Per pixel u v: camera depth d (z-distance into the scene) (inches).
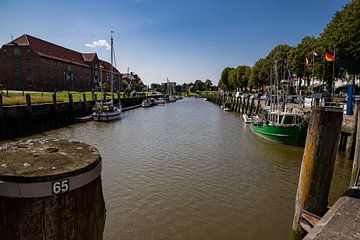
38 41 3006.9
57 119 1284.4
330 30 1252.5
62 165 72.0
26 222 65.2
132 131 1192.8
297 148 861.2
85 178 71.4
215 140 989.2
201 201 447.5
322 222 202.7
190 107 2945.4
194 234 352.8
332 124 240.5
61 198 66.7
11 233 66.1
